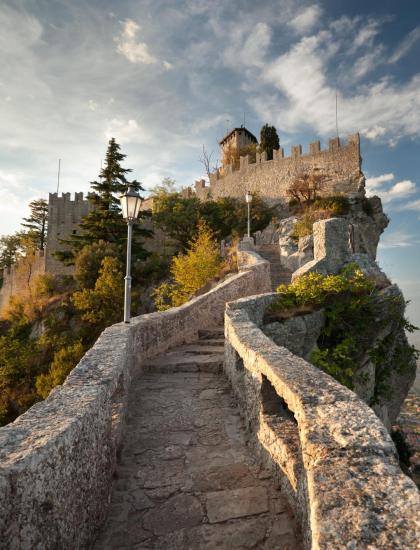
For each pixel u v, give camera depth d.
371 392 9.29
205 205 40.84
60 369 23.58
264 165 43.34
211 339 8.47
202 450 4.00
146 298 33.91
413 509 1.50
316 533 1.44
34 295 38.69
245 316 6.20
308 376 3.08
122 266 32.31
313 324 8.26
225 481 3.41
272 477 3.41
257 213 38.69
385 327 9.41
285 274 16.36
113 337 5.51
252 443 4.02
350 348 8.46
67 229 44.84
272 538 2.68
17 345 30.06
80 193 46.09
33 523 1.81
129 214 7.29
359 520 1.46
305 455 2.18
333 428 2.20
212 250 22.17
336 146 38.41
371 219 35.09
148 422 4.71
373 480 1.71
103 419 3.06
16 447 1.99
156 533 2.79
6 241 65.50
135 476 3.54
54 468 2.06
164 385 6.00
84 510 2.50
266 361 3.58
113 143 37.53
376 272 11.23
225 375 6.32
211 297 9.52
